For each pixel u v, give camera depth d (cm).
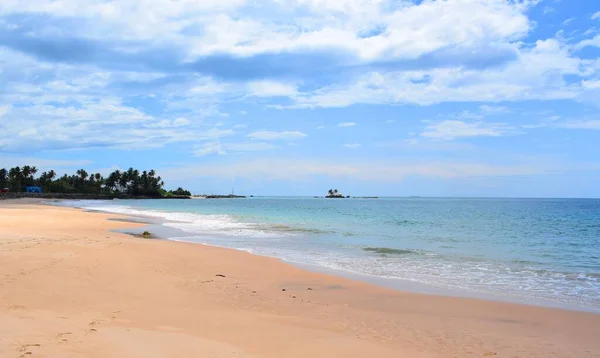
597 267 1625
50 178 16662
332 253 1941
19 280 994
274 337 735
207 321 813
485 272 1508
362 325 859
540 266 1644
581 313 982
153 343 626
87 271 1175
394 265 1636
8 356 498
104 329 675
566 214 6088
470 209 8144
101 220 3644
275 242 2364
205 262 1575
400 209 7981
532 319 934
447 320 916
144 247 1831
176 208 7569
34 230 2358
